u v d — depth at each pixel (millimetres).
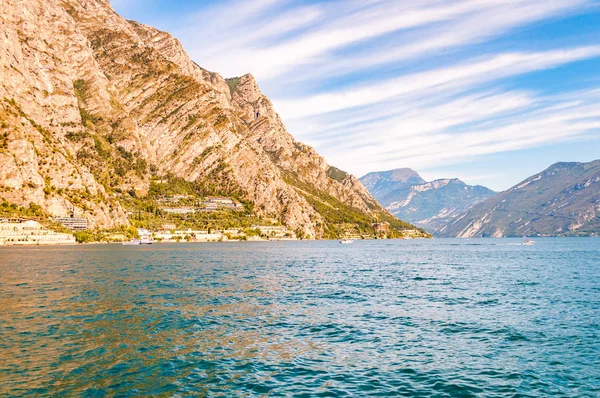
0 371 33281
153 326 48031
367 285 84312
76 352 38219
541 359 37469
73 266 120125
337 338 43875
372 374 33938
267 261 151250
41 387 30422
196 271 110438
